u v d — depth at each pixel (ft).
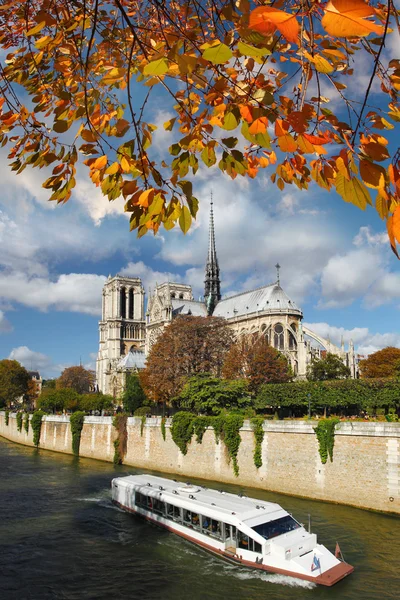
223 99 20.49
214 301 552.82
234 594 97.81
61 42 23.68
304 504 159.33
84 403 418.31
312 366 385.29
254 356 321.11
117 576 107.55
